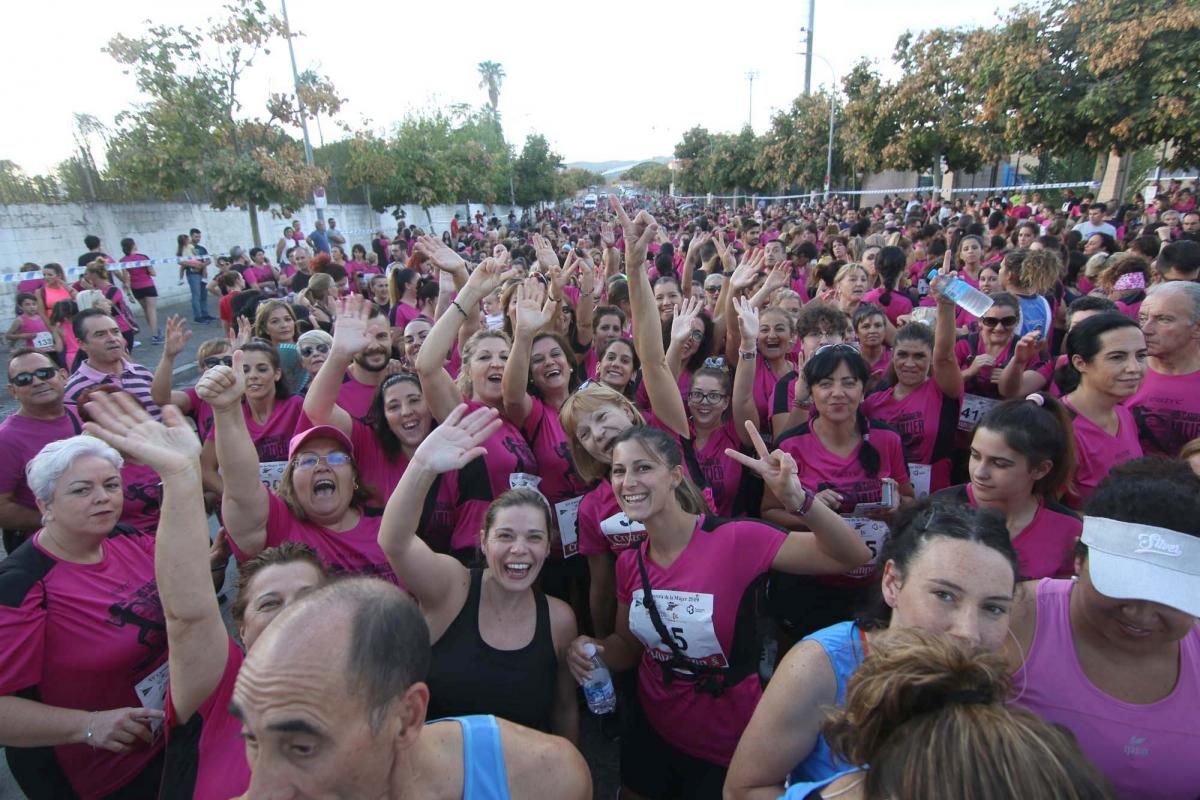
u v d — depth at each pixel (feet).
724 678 8.11
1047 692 5.71
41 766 8.02
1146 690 5.52
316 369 17.34
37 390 12.83
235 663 6.75
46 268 34.65
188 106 55.42
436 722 5.53
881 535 11.09
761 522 8.31
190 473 6.51
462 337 17.88
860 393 11.14
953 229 36.94
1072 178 86.79
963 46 63.21
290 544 7.73
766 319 15.99
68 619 7.91
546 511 8.22
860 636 5.79
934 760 3.49
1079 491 10.45
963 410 14.34
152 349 44.27
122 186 57.36
